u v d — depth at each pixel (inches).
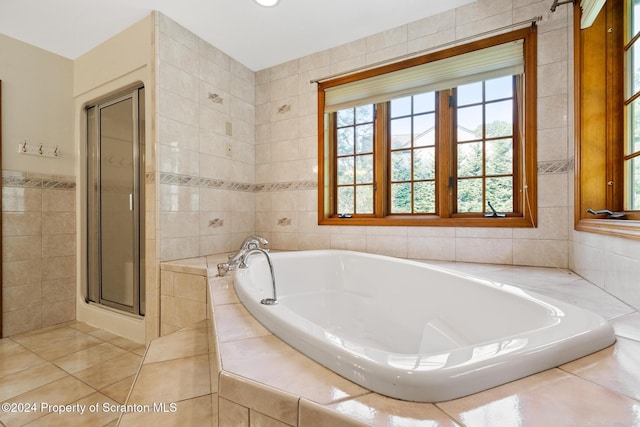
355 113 100.9
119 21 83.9
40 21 82.9
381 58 91.2
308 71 104.0
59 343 83.5
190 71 89.5
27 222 92.1
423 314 58.1
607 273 47.6
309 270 78.7
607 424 17.8
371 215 96.7
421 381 20.3
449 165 84.7
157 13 80.0
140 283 89.8
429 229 85.0
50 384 62.1
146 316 82.8
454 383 20.5
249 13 81.8
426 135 89.7
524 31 73.2
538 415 18.7
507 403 19.9
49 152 96.3
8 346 81.3
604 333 27.6
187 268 75.1
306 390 22.1
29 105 92.4
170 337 60.2
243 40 95.0
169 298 78.6
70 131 102.1
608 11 53.9
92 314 98.0
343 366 23.9
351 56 96.1
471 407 19.6
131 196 91.7
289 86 107.8
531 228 73.2
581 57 56.8
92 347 80.9
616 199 52.5
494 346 24.9
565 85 69.1
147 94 82.1
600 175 55.7
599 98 54.9
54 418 51.3
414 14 83.4
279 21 85.6
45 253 96.0
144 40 82.4
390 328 65.0
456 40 80.3
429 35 84.4
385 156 95.0
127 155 92.5
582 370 23.7
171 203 83.9
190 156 89.5
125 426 33.8
